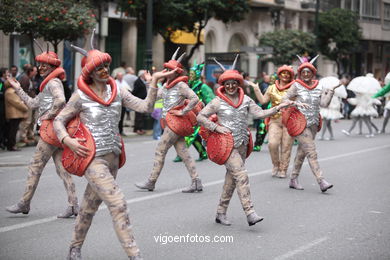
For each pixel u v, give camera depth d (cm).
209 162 1416
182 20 2495
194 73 1291
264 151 1661
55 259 641
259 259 651
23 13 1780
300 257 661
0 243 700
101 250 678
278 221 831
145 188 1044
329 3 4706
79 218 605
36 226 782
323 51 4184
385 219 849
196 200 966
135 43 3050
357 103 2181
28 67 1561
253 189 1075
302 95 1023
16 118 1549
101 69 586
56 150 825
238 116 772
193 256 661
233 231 773
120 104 603
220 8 2541
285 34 3353
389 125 2817
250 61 3850
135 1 2355
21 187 1059
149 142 1859
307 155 1038
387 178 1218
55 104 788
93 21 1867
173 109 1015
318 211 898
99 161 586
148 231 765
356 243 721
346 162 1459
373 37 5394
